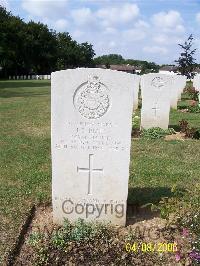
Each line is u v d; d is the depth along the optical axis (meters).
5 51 17.03
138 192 1.84
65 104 1.43
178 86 6.23
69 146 1.46
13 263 1.29
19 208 1.66
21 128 3.51
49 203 1.73
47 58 21.73
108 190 1.50
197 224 1.38
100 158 1.47
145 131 3.28
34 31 20.91
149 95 3.38
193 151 2.65
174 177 2.07
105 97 1.42
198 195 1.50
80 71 1.40
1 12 18.02
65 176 1.49
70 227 1.49
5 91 8.73
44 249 1.34
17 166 2.25
